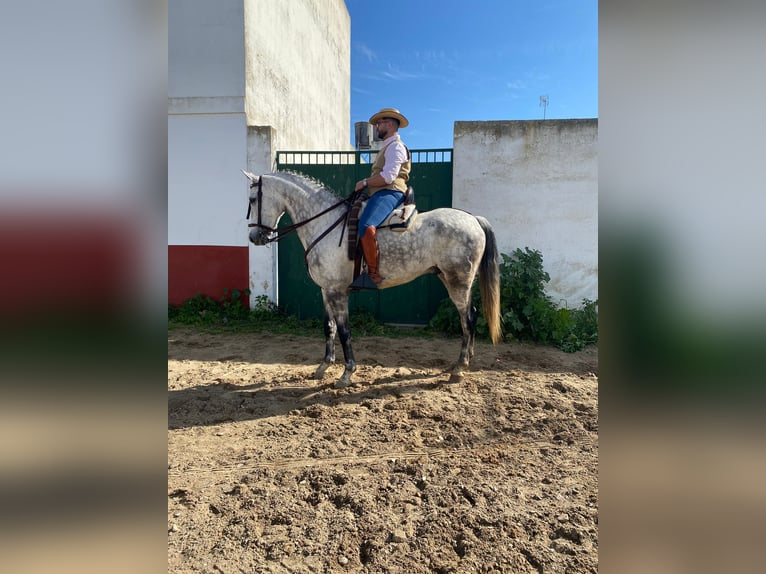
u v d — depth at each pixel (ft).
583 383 13.37
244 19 20.38
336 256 12.53
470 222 13.03
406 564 6.17
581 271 19.12
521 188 19.19
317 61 33.09
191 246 21.22
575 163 18.84
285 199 13.21
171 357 15.90
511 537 6.64
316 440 9.76
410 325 20.65
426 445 9.57
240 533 6.79
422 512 7.27
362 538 6.69
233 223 20.94
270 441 9.74
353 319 20.43
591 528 6.79
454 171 19.43
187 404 11.75
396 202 12.46
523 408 11.43
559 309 18.85
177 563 6.17
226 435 10.05
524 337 18.45
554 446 9.54
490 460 8.90
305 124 30.30
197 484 8.10
